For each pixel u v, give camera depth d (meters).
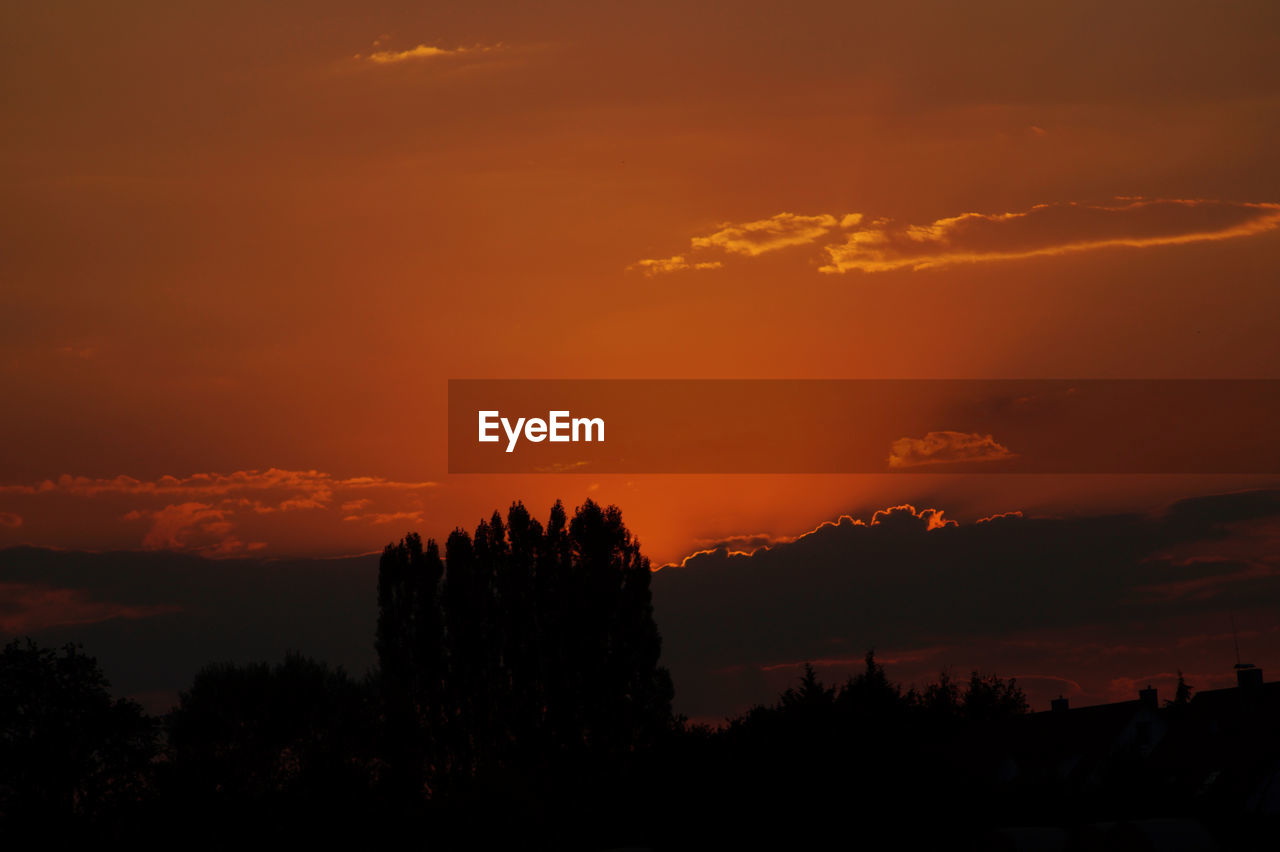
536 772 62.94
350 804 51.28
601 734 67.12
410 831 47.97
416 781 54.44
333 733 66.50
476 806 47.19
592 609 69.06
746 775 44.28
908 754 45.31
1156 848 42.00
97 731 51.03
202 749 54.69
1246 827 52.28
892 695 48.31
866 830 42.97
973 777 47.97
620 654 68.88
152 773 51.72
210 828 50.59
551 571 70.31
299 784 52.59
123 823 50.09
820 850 42.72
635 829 44.97
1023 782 52.81
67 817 49.81
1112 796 53.91
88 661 52.41
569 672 68.38
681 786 44.94
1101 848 43.03
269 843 50.09
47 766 49.91
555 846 45.47
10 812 49.28
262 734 68.81
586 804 47.41
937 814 44.44
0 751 49.53
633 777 47.03
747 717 47.81
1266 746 63.41
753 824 43.28
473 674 69.69
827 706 46.78
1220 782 63.06
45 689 50.78
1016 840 43.28
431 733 68.75
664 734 48.78
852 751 44.56
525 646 69.56
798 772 43.94
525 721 67.94
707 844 43.72
